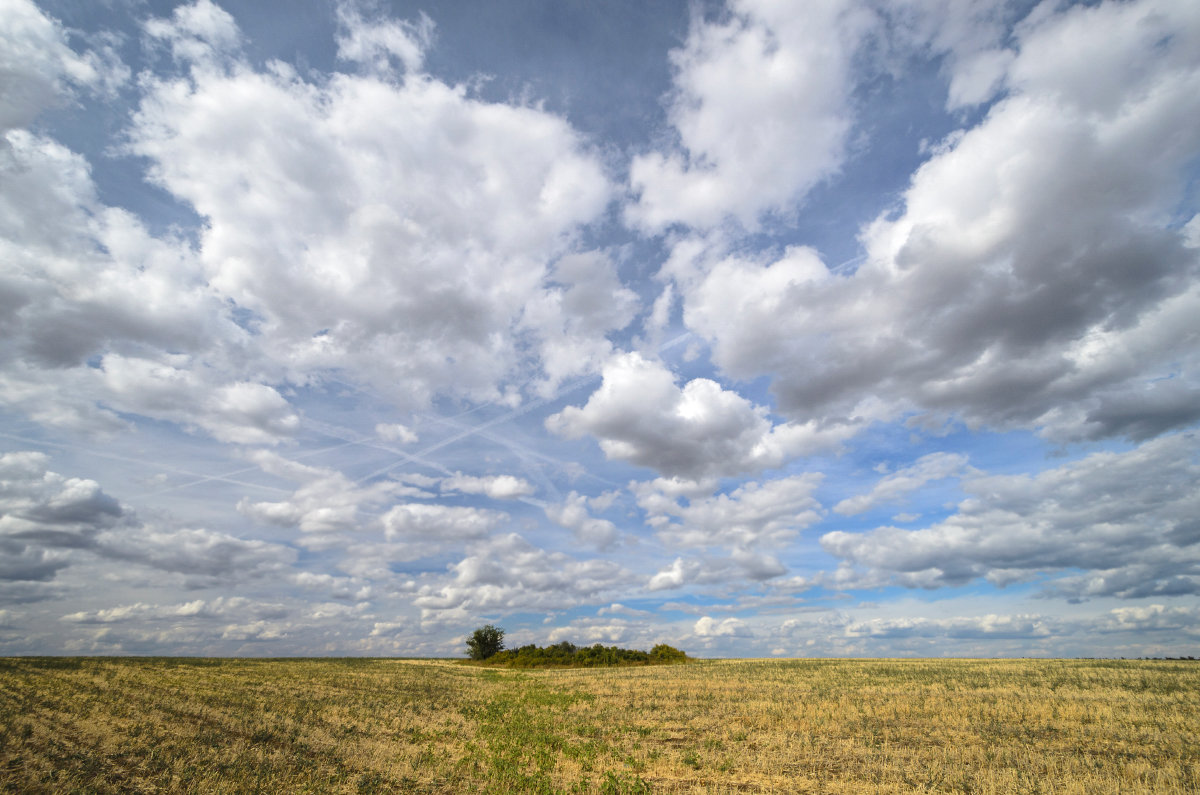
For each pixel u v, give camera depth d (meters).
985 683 32.12
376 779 14.73
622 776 15.22
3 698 23.94
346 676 45.53
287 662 61.06
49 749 15.58
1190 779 13.24
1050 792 12.45
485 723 23.78
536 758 17.36
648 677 47.41
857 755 16.64
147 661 50.59
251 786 13.23
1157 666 40.72
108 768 14.11
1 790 12.15
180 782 13.27
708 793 13.56
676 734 21.00
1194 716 20.70
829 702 26.55
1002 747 16.95
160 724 20.06
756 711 25.20
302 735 19.81
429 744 19.62
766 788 13.86
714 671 50.72
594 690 36.97
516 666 79.00
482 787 14.41
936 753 16.50
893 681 35.19
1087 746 16.86
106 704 23.64
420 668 63.59
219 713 23.09
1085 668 39.84
